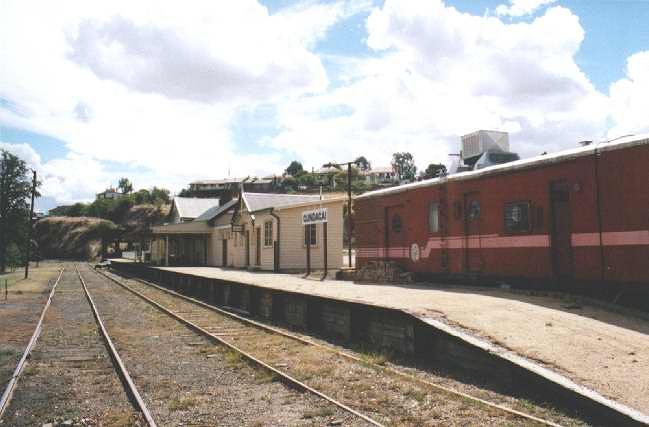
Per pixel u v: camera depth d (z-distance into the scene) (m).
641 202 10.94
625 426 5.82
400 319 10.21
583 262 12.05
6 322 15.06
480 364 8.28
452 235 16.17
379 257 19.84
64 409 7.03
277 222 27.98
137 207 123.56
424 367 9.09
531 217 13.50
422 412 6.70
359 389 7.77
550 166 13.02
